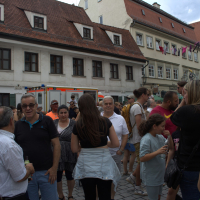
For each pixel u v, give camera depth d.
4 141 2.12
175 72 29.72
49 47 16.42
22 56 15.46
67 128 4.11
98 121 2.50
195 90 2.31
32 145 2.88
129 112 4.59
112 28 23.16
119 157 3.85
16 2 17.06
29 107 2.87
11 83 14.96
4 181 2.11
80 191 4.63
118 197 4.21
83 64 18.97
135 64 23.23
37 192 2.91
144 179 3.28
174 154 3.17
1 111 2.23
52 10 19.33
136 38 24.58
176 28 31.11
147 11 27.30
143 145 3.20
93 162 2.46
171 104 3.98
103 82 20.23
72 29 19.00
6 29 14.57
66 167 4.03
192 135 2.26
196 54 34.91
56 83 17.09
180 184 2.44
